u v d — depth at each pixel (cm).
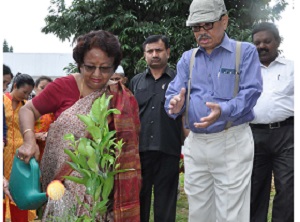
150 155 375
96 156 192
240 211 287
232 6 944
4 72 406
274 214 372
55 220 221
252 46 281
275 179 372
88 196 230
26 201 229
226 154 281
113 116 244
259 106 365
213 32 275
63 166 236
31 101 254
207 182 296
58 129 240
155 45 374
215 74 282
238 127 280
